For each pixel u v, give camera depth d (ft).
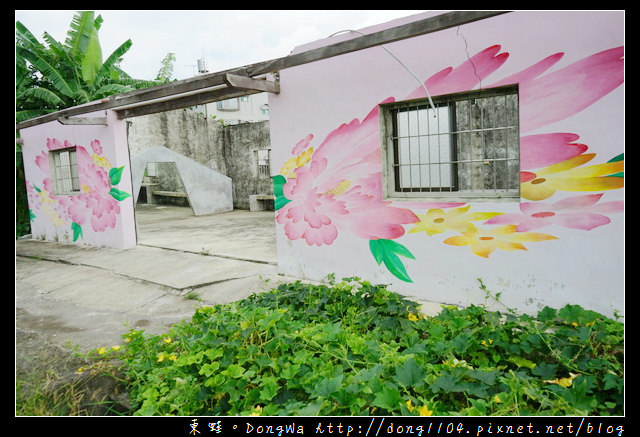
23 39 35.01
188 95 21.24
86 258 25.00
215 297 16.87
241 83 16.25
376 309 11.28
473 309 10.52
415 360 8.19
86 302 17.53
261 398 7.54
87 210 28.60
